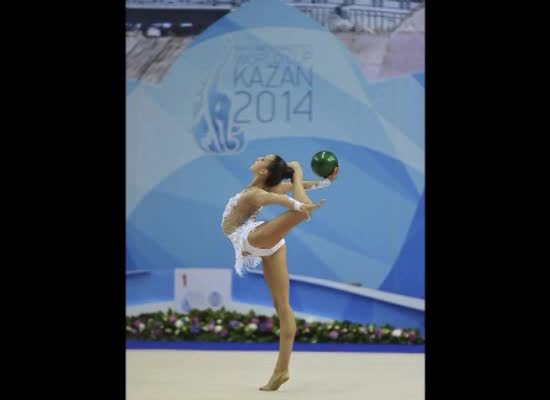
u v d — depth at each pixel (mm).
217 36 14781
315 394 9844
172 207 14820
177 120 14805
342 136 14711
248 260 10625
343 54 14695
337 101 14727
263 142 14781
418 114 14633
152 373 11430
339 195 14719
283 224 9898
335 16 14703
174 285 14805
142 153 14805
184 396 9617
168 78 14812
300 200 10172
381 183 14672
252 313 14750
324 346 14578
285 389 10203
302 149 14734
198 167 14820
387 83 14656
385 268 14656
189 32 14789
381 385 10570
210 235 14828
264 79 14758
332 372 11711
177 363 12461
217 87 14797
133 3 14781
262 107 14781
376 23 14688
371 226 14695
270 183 10500
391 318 14641
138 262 14797
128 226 14797
